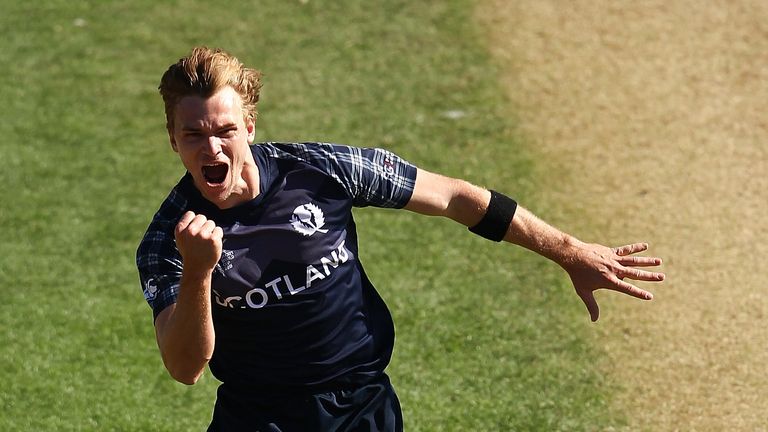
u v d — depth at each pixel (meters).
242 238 12.36
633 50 34.91
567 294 23.39
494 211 13.46
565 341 21.77
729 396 20.05
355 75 33.59
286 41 35.38
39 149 30.12
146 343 22.00
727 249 25.33
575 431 19.02
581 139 30.42
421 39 35.47
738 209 27.08
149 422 19.42
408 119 31.33
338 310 12.91
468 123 31.17
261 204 12.40
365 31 35.91
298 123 31.11
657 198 27.61
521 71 33.84
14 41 35.69
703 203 27.38
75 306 23.33
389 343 13.66
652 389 20.25
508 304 23.09
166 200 12.53
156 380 20.77
